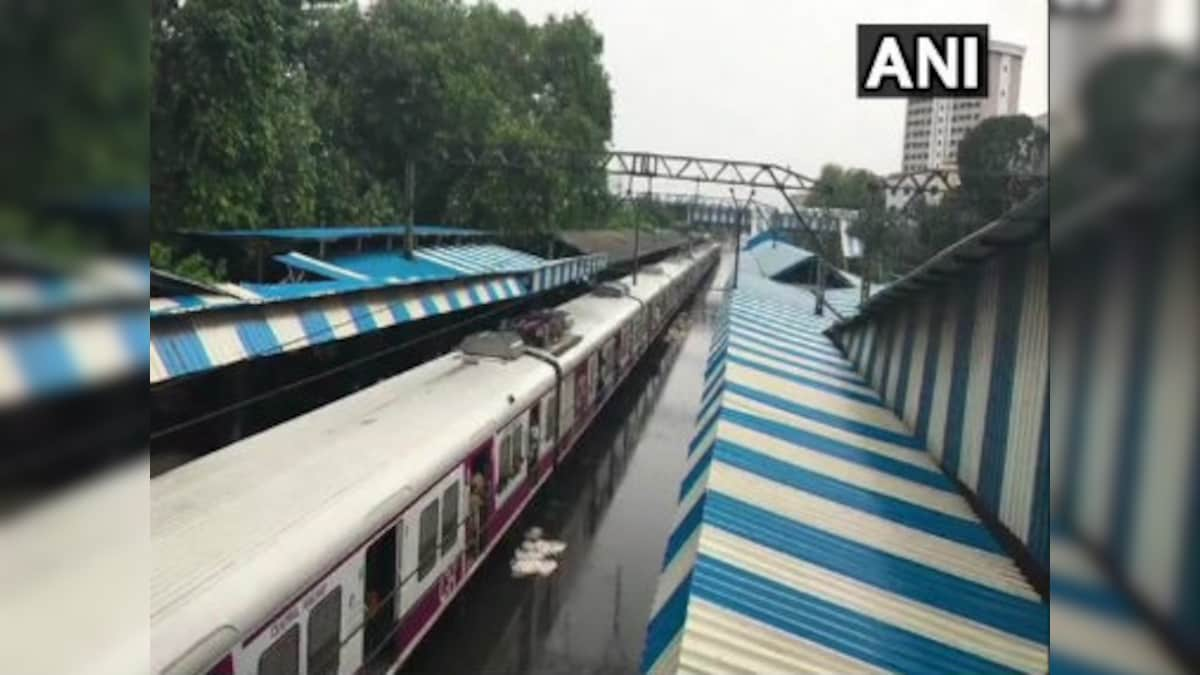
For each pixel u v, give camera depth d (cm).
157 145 1672
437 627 1234
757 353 1794
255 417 1376
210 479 802
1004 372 950
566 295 3762
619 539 1630
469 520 1157
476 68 3741
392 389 1262
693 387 3262
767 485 985
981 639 710
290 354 1452
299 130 2383
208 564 638
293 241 1889
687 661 611
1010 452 907
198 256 1702
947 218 2788
